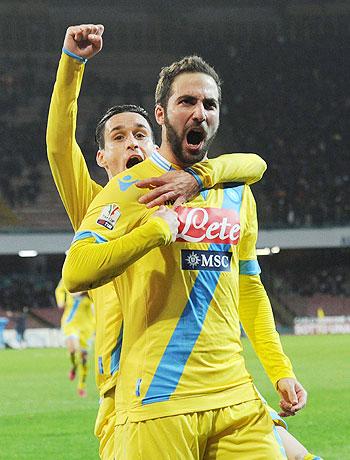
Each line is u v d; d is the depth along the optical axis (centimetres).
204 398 1015
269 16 13300
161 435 998
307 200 11088
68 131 1166
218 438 1034
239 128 12119
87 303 4150
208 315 1035
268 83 12600
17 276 10719
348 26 13188
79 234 1026
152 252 1027
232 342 1056
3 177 10856
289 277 11138
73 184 1199
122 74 12694
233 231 1077
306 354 6250
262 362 1167
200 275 1036
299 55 12900
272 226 10225
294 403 1123
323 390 3912
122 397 1037
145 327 1024
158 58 12862
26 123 11406
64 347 8669
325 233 10269
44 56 12519
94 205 1046
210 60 12838
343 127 12100
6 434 2830
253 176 1120
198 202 1055
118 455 1033
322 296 10925
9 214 10581
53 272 11369
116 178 1059
